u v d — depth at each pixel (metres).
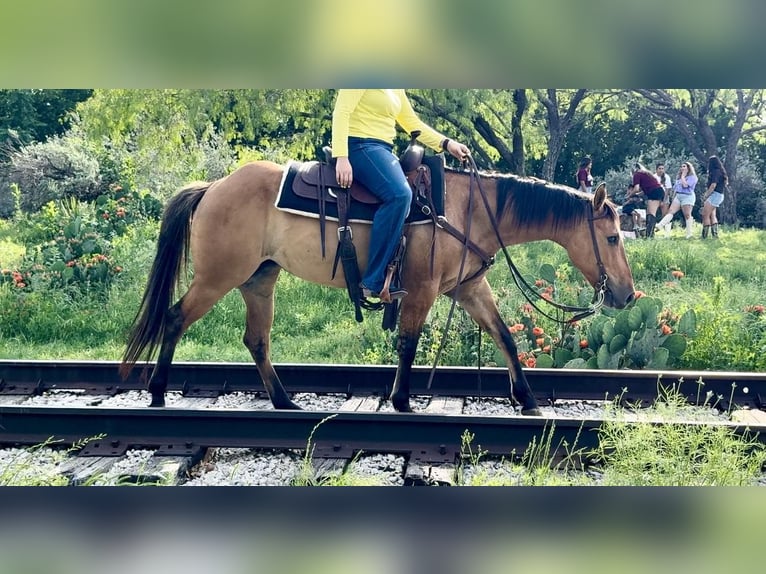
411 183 4.50
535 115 16.06
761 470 4.10
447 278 4.67
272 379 5.06
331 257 4.49
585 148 19.88
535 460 4.17
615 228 4.74
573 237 4.76
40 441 4.38
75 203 11.89
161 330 4.77
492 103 14.05
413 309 4.61
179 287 4.89
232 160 13.73
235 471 4.14
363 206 4.42
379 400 5.39
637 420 4.15
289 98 11.94
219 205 4.59
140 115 12.12
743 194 18.45
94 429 4.38
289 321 8.22
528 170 18.30
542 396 5.37
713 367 6.51
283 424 4.33
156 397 4.73
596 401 5.39
